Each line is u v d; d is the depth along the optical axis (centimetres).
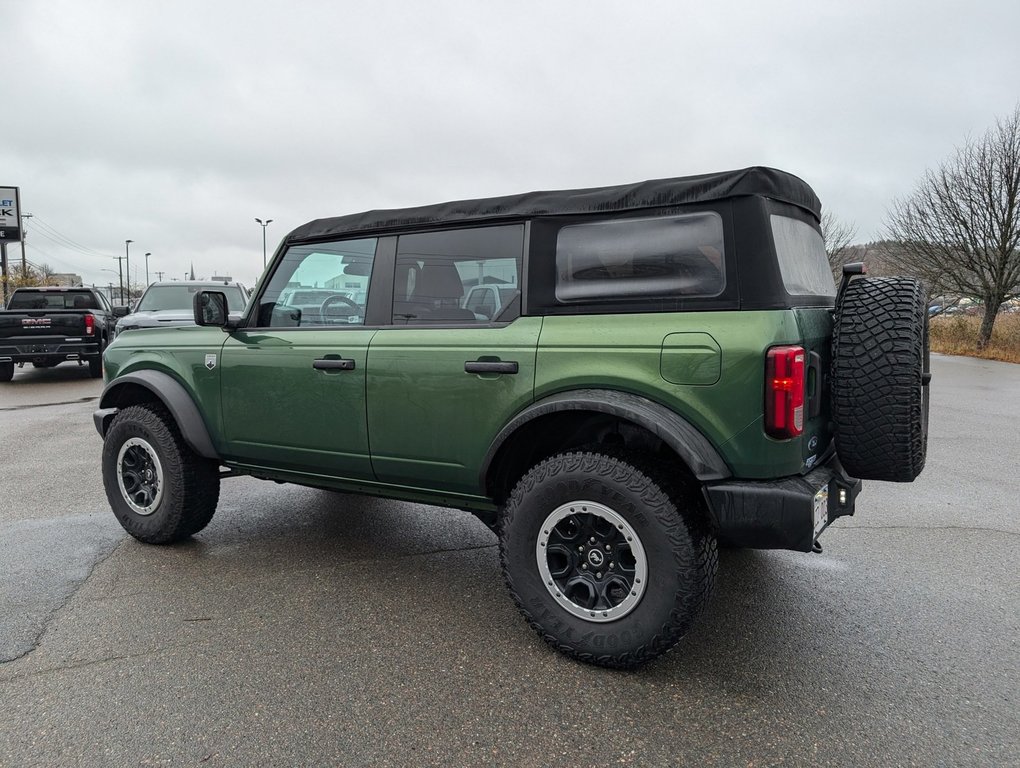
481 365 300
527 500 284
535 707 249
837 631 307
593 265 288
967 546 418
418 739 230
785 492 247
